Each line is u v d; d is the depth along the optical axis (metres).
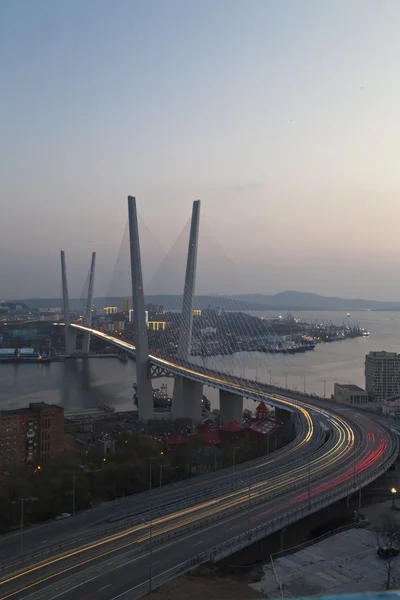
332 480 130.00
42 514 119.50
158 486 142.12
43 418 185.88
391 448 161.62
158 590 78.50
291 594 83.75
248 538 94.25
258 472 141.25
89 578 81.38
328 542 106.44
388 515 120.94
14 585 79.25
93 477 140.12
